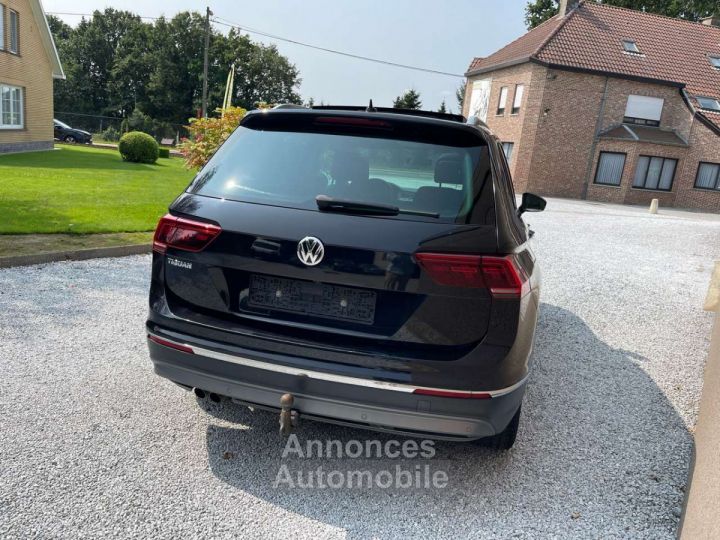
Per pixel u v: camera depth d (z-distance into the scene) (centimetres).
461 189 264
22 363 395
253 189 277
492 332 243
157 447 306
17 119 2273
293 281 256
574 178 2950
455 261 241
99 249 711
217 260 265
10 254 647
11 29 2169
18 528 236
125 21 7281
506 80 3139
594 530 263
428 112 343
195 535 241
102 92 7138
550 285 757
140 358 418
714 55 3111
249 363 256
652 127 2981
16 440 301
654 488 302
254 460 301
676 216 2225
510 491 290
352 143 288
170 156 3566
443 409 244
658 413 395
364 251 245
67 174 1617
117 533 238
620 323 607
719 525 196
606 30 3061
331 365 247
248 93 7200
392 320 247
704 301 727
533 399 404
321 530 251
